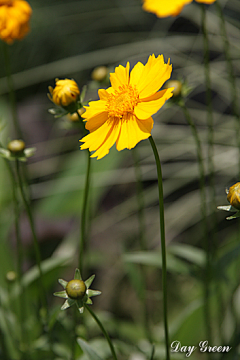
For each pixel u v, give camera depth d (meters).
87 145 0.52
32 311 0.70
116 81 0.53
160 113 1.07
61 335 0.66
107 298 0.91
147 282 0.91
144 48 1.13
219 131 0.97
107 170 0.93
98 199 0.99
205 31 0.63
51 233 1.00
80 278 0.52
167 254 0.67
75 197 0.92
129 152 1.04
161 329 0.74
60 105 0.55
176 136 0.99
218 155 0.93
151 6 0.66
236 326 0.63
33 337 0.69
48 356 0.66
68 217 1.04
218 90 1.09
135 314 0.87
